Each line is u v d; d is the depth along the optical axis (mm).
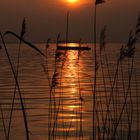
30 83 74188
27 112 39312
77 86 65250
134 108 34625
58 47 11984
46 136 27109
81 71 99875
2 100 50625
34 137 27156
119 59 11805
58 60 12328
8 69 114562
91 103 43781
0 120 35125
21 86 69250
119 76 76125
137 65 99500
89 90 57906
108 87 58500
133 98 41656
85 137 26219
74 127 29797
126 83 62156
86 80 75375
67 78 82375
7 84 73062
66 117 34000
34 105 44656
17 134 28766
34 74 95562
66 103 43781
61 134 27078
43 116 36156
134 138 24156
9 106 44938
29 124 32438
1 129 30922
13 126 31984
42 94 55500
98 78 76812
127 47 11484
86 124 31047
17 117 36688
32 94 56531
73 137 26188
